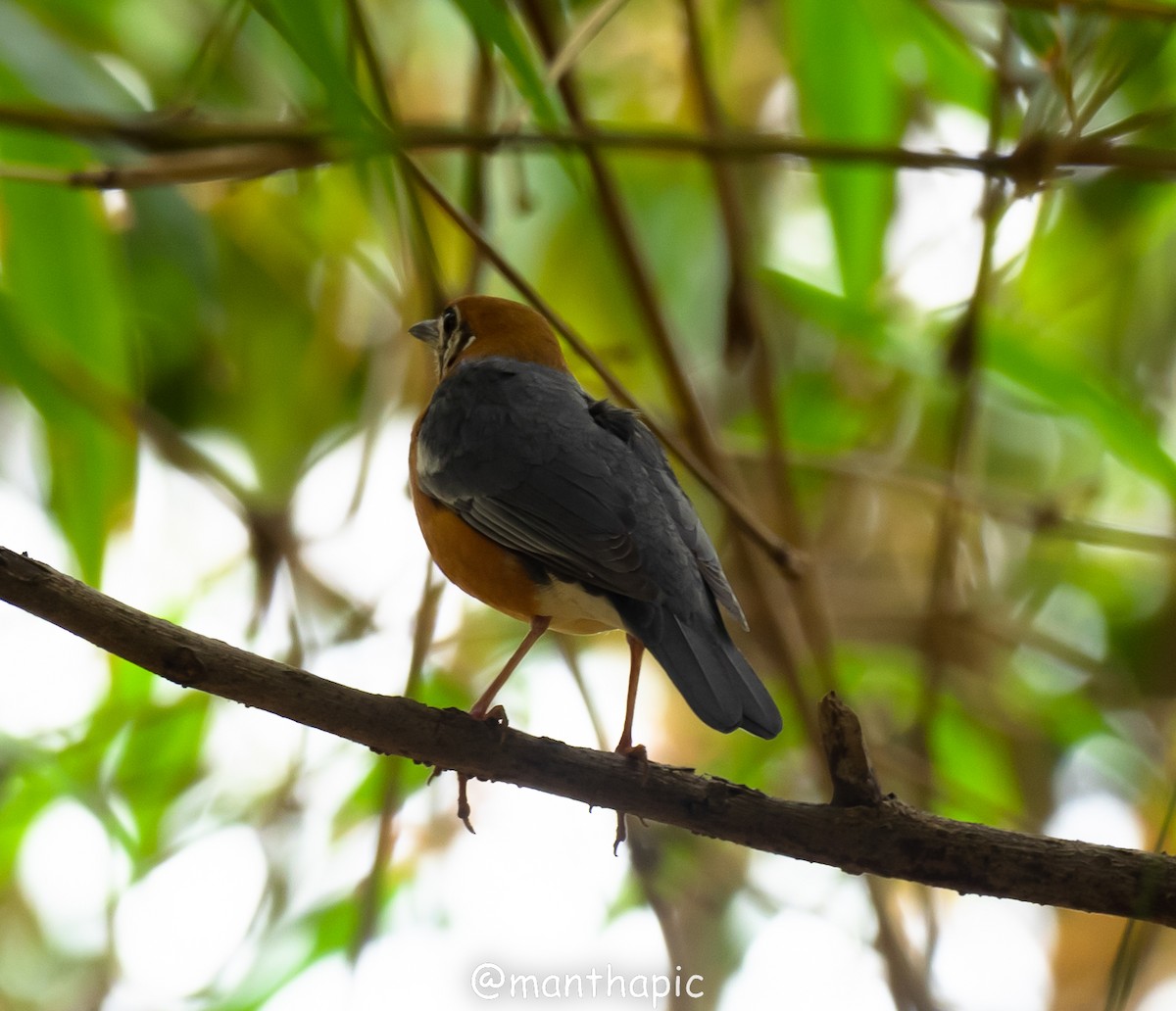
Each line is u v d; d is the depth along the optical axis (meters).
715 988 11.34
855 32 11.04
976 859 7.07
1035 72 9.52
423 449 9.80
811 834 7.21
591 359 8.99
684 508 9.45
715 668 8.27
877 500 14.47
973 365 9.73
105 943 11.12
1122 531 11.41
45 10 10.62
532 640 9.12
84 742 10.95
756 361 10.70
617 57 13.74
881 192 11.07
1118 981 6.88
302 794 11.38
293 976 10.64
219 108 11.21
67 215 9.80
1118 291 13.09
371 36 7.89
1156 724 12.98
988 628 12.38
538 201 12.89
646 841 10.34
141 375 11.20
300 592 11.73
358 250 11.45
